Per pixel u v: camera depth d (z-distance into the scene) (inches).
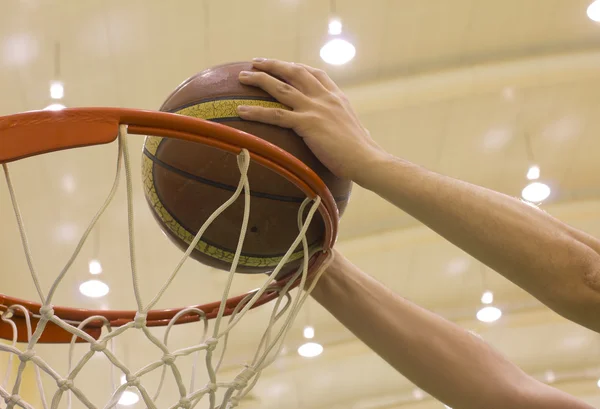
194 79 41.0
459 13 126.6
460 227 35.0
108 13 114.1
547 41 136.3
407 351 44.1
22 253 155.7
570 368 256.4
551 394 43.1
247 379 38.9
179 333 161.5
